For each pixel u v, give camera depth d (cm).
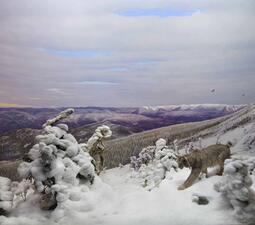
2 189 607
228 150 709
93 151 1024
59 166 621
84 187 648
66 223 555
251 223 473
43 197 625
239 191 491
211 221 485
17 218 571
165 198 616
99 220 551
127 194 691
